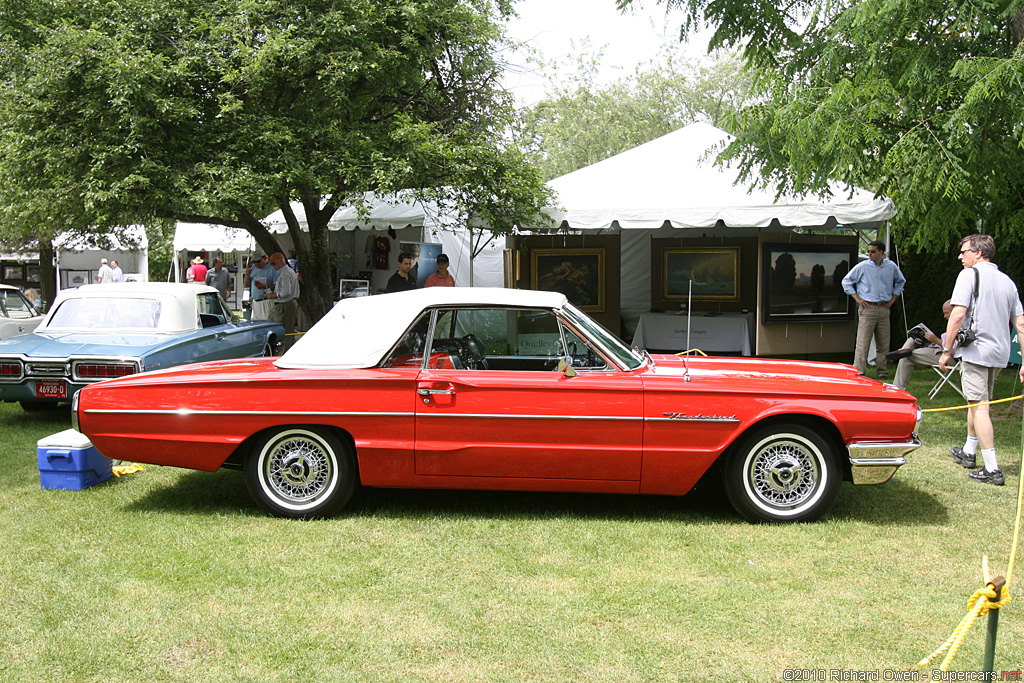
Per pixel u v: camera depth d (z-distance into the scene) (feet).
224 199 32.73
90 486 19.53
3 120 34.17
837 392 16.28
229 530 16.14
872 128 26.96
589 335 16.89
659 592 12.87
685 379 16.52
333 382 16.55
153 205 34.78
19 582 13.33
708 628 11.60
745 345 43.57
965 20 25.36
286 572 13.80
